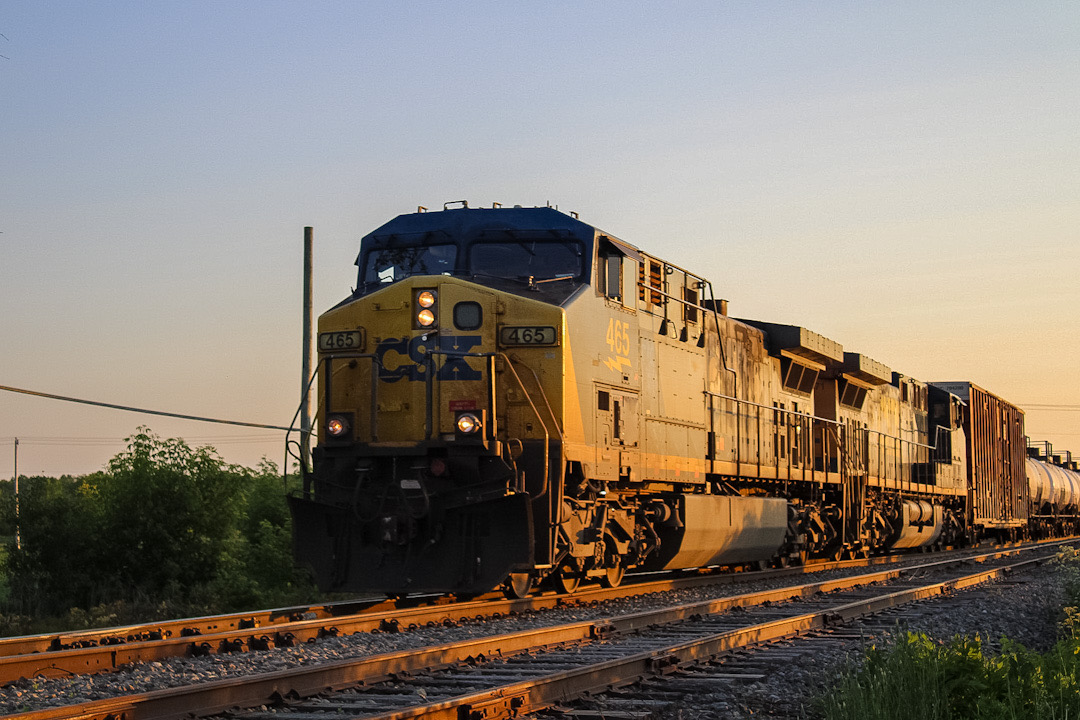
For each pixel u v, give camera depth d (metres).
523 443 13.61
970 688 7.24
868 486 28.39
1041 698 6.91
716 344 19.81
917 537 32.06
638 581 19.84
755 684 8.71
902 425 32.53
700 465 18.53
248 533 23.22
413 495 13.70
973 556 30.22
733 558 20.23
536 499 13.45
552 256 14.83
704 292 19.67
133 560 19.39
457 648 9.62
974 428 38.34
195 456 20.77
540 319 13.83
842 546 26.50
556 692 7.89
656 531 17.72
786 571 22.84
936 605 15.40
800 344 23.02
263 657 10.03
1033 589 18.14
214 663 9.77
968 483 37.97
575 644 10.90
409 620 12.33
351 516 14.04
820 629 12.29
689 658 9.66
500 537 13.41
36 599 18.31
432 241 15.02
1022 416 47.22
